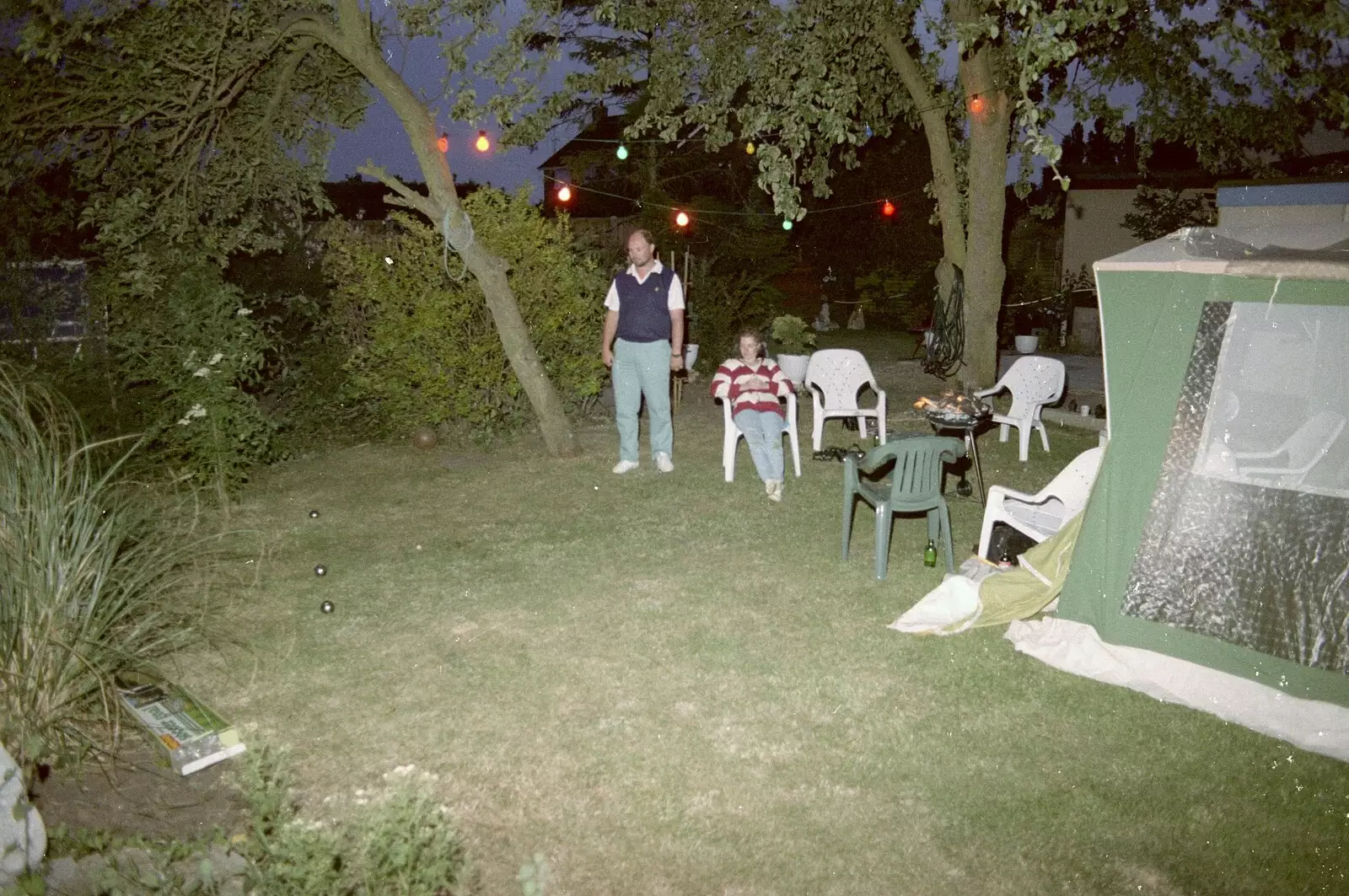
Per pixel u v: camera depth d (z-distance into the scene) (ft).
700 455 28.96
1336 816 11.53
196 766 12.27
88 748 12.30
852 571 19.30
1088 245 62.90
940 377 37.17
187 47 24.40
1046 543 16.69
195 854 10.25
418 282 29.27
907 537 21.47
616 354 26.27
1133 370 14.92
